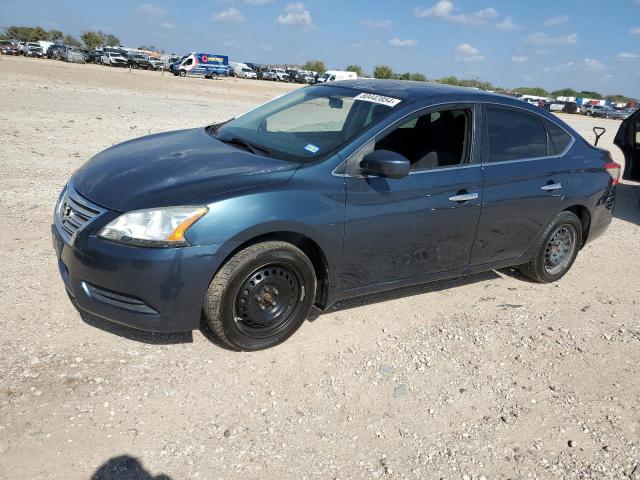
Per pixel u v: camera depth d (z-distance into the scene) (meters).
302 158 3.92
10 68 32.44
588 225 5.68
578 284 5.72
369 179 3.95
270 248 3.58
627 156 9.63
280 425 3.20
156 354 3.68
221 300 3.49
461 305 4.95
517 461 3.14
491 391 3.74
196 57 54.09
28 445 2.80
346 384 3.63
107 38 110.12
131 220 3.27
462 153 4.53
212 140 4.46
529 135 5.02
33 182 7.11
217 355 3.75
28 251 4.95
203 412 3.22
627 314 5.11
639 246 7.20
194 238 3.29
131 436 2.97
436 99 4.41
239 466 2.87
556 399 3.73
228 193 3.43
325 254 3.84
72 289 3.49
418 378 3.79
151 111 16.17
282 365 3.75
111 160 4.02
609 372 4.11
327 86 4.99
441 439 3.25
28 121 11.65
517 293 5.34
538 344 4.40
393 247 4.17
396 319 4.55
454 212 4.39
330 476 2.88
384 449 3.12
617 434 3.44
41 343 3.62
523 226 4.99
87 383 3.31
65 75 31.14
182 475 2.77
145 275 3.25
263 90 38.00
